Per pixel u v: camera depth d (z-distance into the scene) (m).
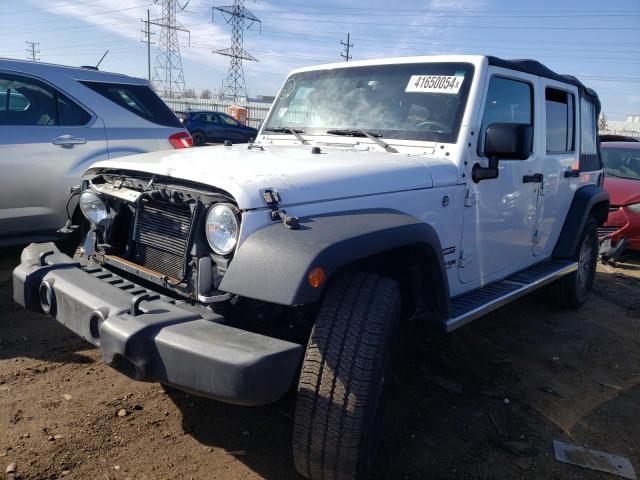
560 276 4.45
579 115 4.86
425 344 4.15
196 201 2.39
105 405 3.01
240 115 32.88
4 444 2.59
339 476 2.22
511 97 3.76
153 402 3.08
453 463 2.72
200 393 1.99
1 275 5.02
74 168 4.99
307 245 2.11
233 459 2.63
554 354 4.24
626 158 8.75
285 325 2.55
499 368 3.88
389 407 3.20
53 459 2.51
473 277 3.55
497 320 4.92
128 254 2.83
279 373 1.96
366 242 2.27
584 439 3.05
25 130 4.77
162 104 5.82
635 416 3.36
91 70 5.36
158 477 2.46
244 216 2.20
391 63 3.77
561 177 4.55
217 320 2.24
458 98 3.36
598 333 4.80
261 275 2.07
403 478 2.57
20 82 4.87
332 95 3.92
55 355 3.58
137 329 2.07
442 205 3.10
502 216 3.72
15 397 3.02
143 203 2.72
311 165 2.67
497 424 3.11
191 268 2.41
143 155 3.08
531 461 2.79
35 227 4.89
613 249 7.38
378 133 3.53
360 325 2.23
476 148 3.34
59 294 2.54
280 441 2.80
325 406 2.15
